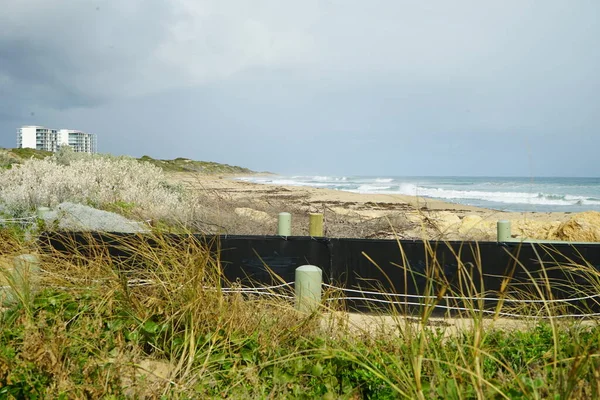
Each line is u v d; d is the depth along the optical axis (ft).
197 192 47.73
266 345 13.15
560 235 36.24
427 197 112.78
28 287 14.38
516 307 17.24
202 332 13.20
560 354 10.75
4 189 37.88
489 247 18.60
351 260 19.31
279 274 19.42
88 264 17.28
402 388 10.42
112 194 40.88
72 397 9.89
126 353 11.93
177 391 10.64
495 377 11.42
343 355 12.38
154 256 15.78
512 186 188.44
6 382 10.15
